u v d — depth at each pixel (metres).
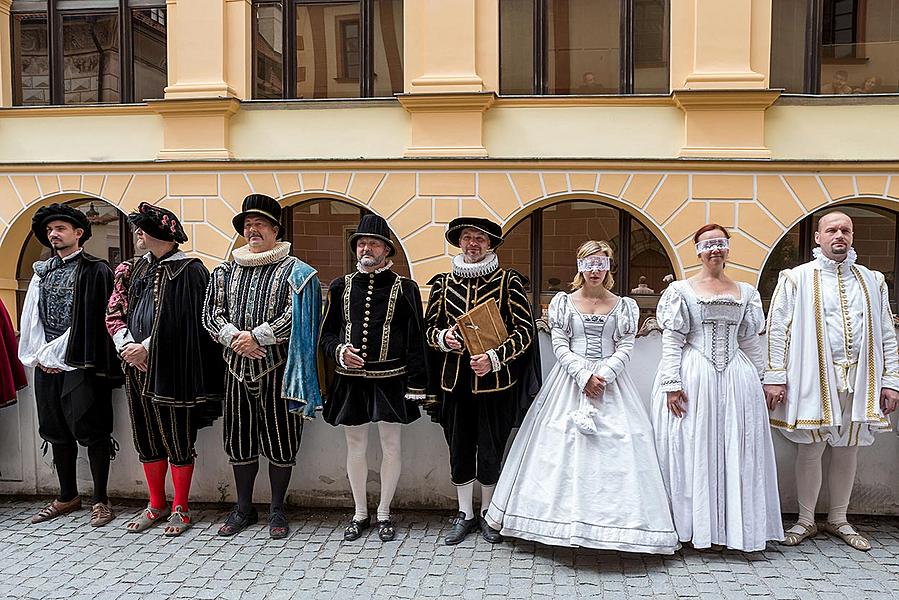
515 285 3.70
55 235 3.94
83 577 3.29
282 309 3.65
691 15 7.88
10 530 3.88
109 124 8.62
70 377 3.90
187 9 8.38
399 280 3.74
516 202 8.00
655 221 7.89
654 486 3.40
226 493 4.27
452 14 8.01
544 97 7.96
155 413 3.83
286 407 3.71
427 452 4.15
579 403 3.52
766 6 7.77
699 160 7.72
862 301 3.54
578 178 7.94
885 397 3.54
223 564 3.43
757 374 3.55
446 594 3.10
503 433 3.68
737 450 3.43
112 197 8.55
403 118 8.17
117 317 3.86
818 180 7.75
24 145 8.76
